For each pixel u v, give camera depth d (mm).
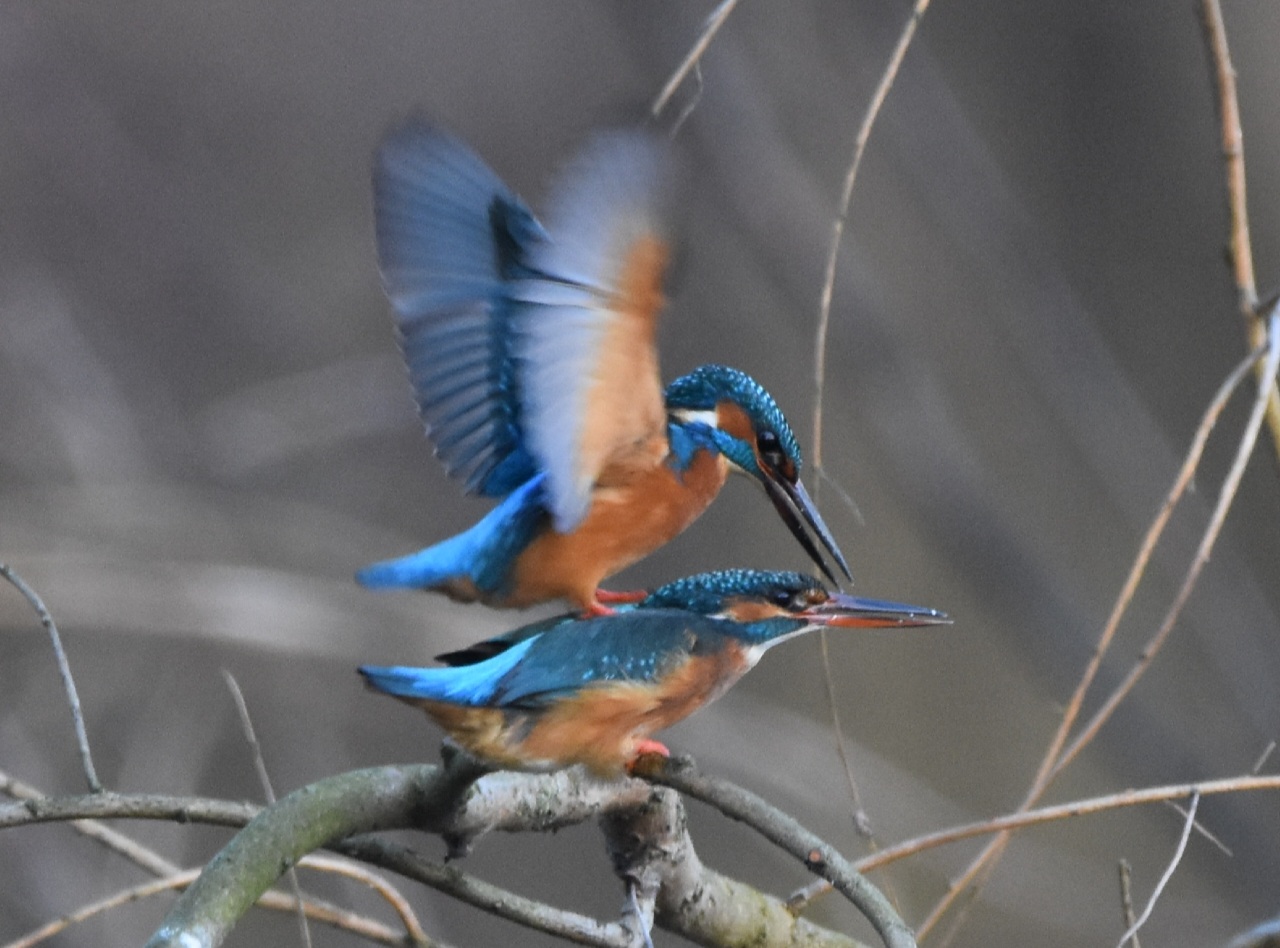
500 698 4883
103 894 10164
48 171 14289
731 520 13805
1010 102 12906
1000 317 12531
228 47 15141
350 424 12922
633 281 4906
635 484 5812
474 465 5617
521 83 15195
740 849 12750
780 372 13906
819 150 12914
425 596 11852
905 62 12188
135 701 11422
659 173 4691
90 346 13734
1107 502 13109
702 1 12375
